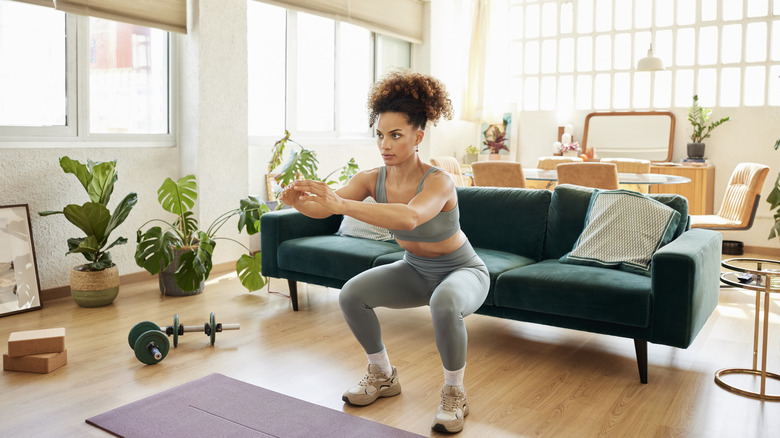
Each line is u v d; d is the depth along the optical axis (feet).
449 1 25.52
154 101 15.46
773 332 11.53
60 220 13.60
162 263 13.79
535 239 11.93
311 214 7.36
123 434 7.29
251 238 17.22
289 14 19.04
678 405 8.32
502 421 7.80
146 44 15.19
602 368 9.72
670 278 8.66
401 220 6.79
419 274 8.36
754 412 8.10
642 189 19.71
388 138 7.46
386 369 8.44
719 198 21.57
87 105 14.05
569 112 24.32
